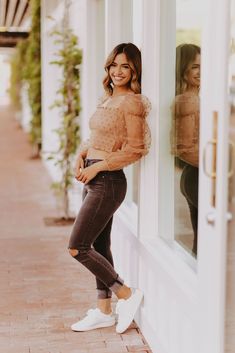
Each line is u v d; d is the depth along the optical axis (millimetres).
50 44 10273
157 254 3629
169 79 3754
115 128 3568
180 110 3619
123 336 3844
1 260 5590
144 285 3857
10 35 13805
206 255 2750
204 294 2789
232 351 2723
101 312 3959
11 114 25266
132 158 3568
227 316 2693
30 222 7164
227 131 2561
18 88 20062
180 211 3594
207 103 2686
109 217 3652
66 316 4188
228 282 2682
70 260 5594
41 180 10352
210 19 2617
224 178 2578
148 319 3752
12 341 3760
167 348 3387
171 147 3779
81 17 6832
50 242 6230
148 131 3594
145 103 3578
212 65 2631
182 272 3291
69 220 7172
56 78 10336
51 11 9836
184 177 3523
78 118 7078
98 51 6113
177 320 3215
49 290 4750
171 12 3711
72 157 7203
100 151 3605
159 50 3752
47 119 10938
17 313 4246
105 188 3576
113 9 4883
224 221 2602
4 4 11008
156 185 3857
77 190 7484
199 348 2893
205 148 2668
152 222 3893
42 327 3986
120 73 3746
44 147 11406
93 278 5059
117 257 4691
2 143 16297
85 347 3674
